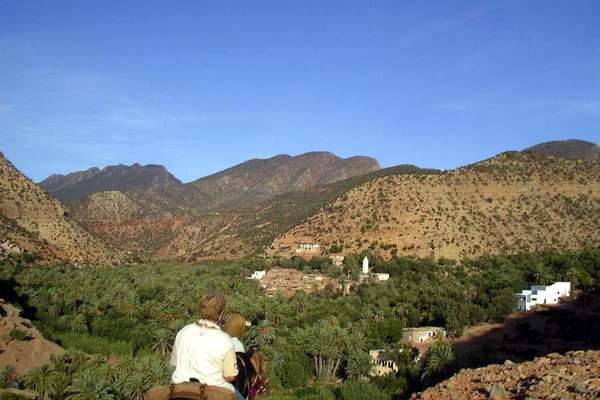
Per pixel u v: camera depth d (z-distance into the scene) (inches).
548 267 3713.1
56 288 3161.9
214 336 214.8
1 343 2215.8
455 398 371.2
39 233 5634.8
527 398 327.0
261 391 245.6
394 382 1658.5
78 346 2544.3
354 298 3351.4
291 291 3934.5
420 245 4877.0
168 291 3516.2
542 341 2485.2
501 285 3415.4
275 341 2420.0
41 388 1752.0
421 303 3193.9
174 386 207.2
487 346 2426.2
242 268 4916.3
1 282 3058.6
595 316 2787.9
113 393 1715.1
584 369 358.6
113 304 3085.6
